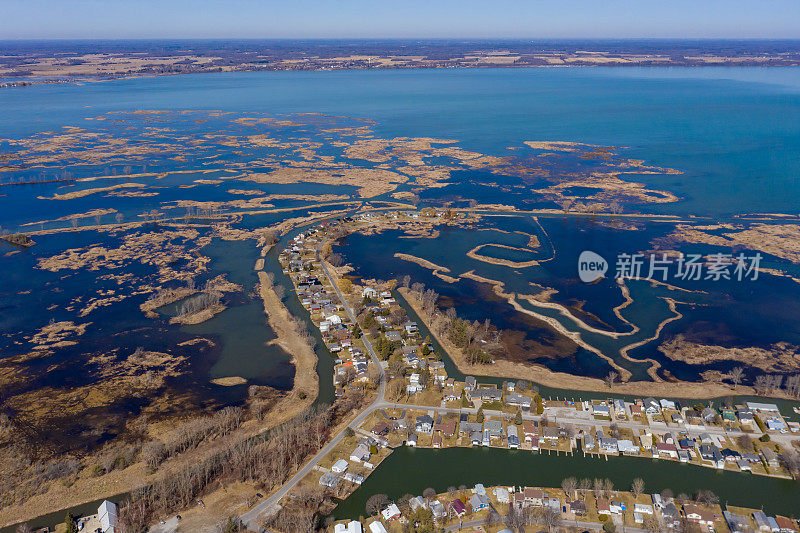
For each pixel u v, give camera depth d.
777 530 95.25
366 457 113.81
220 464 112.12
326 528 97.12
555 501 102.19
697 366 148.75
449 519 99.19
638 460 114.56
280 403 134.00
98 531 95.06
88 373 145.25
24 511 100.19
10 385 139.25
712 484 107.62
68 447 117.19
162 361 151.75
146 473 109.31
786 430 120.88
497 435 121.06
